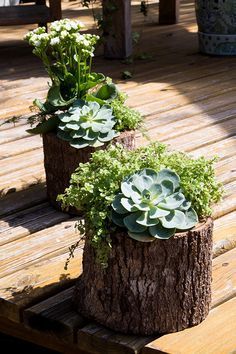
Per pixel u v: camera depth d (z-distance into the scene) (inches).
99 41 274.5
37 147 190.5
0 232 147.3
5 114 215.0
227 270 133.0
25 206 158.4
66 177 152.8
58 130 152.7
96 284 115.4
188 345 111.5
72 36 149.9
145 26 338.3
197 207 114.7
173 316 114.3
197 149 188.2
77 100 152.3
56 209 156.9
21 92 237.3
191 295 114.9
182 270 113.0
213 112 215.6
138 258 111.9
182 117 211.0
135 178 112.2
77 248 141.3
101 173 114.6
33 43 150.6
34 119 158.4
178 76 253.0
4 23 275.3
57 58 154.8
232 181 169.6
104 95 156.9
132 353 111.5
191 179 114.8
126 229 111.7
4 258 137.9
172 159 119.0
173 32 323.9
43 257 138.1
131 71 259.6
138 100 225.8
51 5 278.8
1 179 171.0
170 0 337.1
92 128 149.6
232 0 270.8
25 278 130.7
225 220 151.9
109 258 113.0
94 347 115.0
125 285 113.3
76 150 150.3
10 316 124.3
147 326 114.0
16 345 147.5
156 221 110.5
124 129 155.3
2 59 282.0
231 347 111.0
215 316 119.1
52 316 119.3
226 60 273.7
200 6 277.3
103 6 271.9
